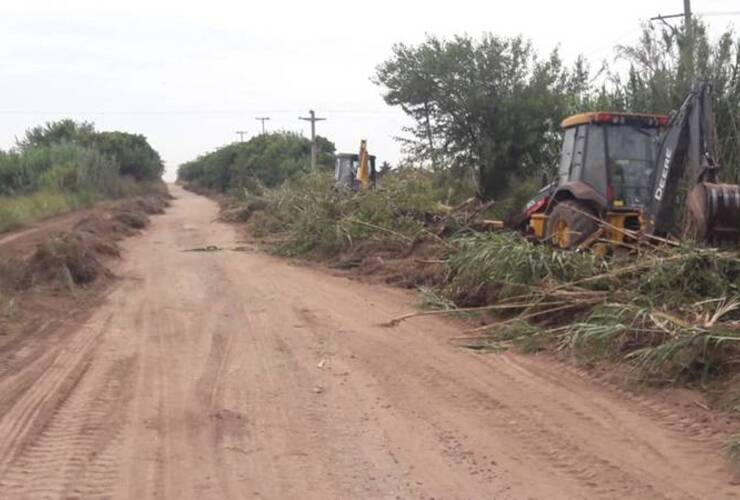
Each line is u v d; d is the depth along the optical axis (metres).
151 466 5.97
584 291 10.06
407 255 17.16
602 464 5.98
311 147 56.25
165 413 7.22
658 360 7.84
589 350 8.86
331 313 12.13
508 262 11.23
